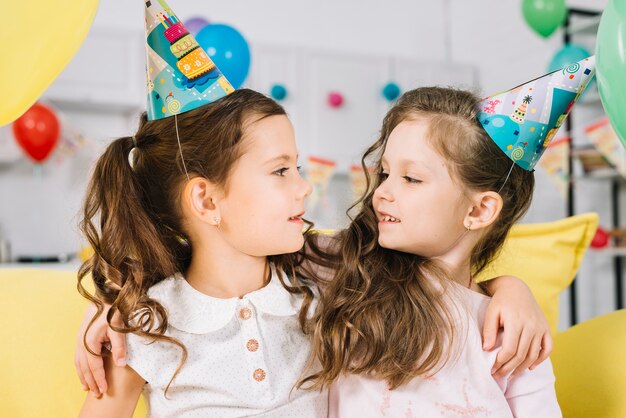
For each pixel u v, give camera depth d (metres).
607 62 0.85
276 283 1.00
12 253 4.14
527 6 3.24
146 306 0.92
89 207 0.98
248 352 0.95
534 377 1.00
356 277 1.02
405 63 4.59
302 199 0.94
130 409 0.96
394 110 1.02
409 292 0.99
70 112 4.14
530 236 1.30
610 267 3.83
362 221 1.06
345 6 5.05
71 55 0.97
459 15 5.02
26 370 1.11
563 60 2.92
